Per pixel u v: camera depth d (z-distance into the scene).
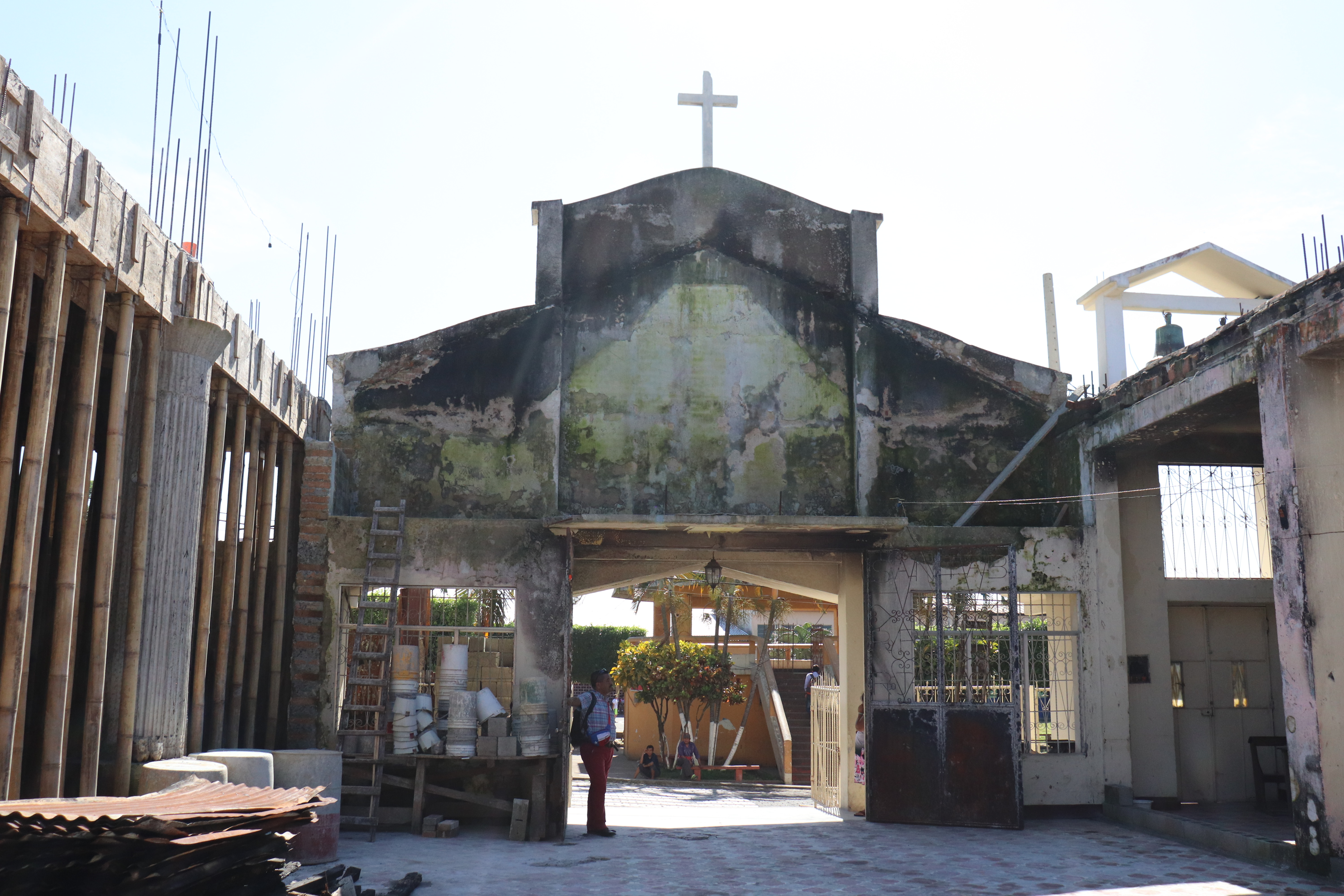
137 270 8.11
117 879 5.32
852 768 14.05
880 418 13.43
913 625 12.84
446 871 8.95
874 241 13.87
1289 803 12.81
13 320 6.93
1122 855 10.12
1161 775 13.09
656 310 13.52
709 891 8.31
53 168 6.77
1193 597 13.61
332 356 13.06
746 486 13.18
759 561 14.58
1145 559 13.57
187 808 6.02
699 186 13.89
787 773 24.12
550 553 12.30
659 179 13.84
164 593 8.73
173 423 8.88
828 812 14.38
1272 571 13.12
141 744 8.42
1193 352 11.34
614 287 13.54
